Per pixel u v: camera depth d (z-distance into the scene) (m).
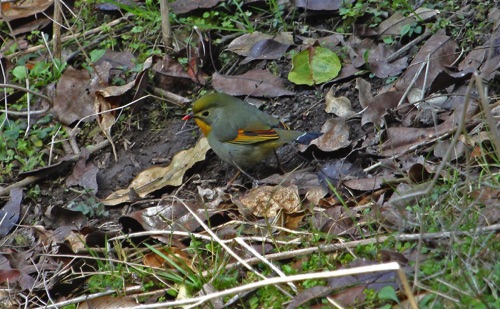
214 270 8.25
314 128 10.98
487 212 7.83
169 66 12.07
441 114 10.31
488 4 11.76
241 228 8.88
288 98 11.47
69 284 9.11
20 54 12.92
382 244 7.93
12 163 11.49
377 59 11.52
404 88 10.91
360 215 8.86
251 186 10.48
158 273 8.58
